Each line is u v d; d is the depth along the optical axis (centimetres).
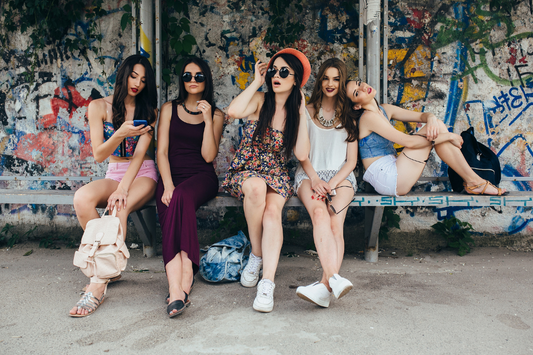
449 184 387
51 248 379
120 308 233
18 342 190
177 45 384
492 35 385
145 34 358
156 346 187
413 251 380
